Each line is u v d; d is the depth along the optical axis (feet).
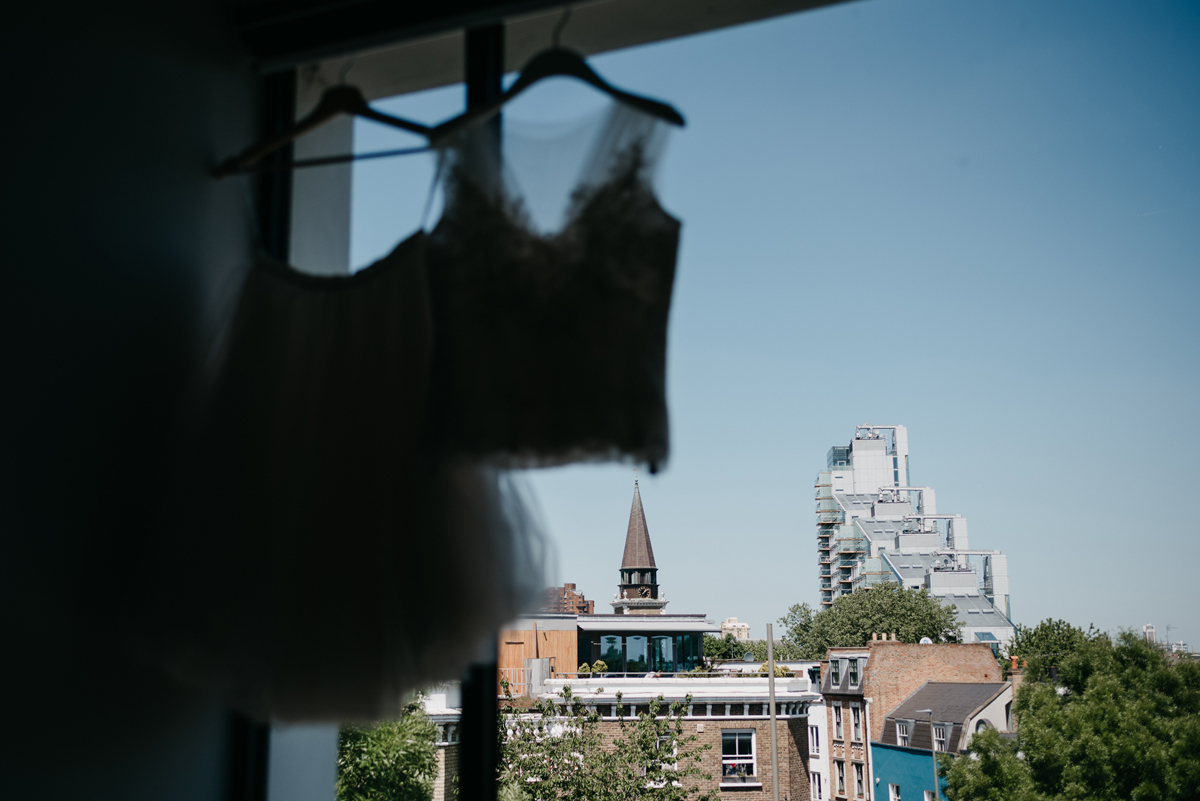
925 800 63.36
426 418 4.47
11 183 4.73
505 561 5.16
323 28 6.33
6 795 4.52
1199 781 31.58
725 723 72.54
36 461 4.82
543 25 7.16
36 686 4.74
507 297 4.48
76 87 5.16
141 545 5.51
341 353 5.24
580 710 32.89
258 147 5.95
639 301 4.49
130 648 5.11
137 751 5.38
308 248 7.30
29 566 4.75
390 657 4.82
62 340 5.00
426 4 6.04
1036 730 35.35
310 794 6.98
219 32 6.38
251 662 4.88
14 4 4.80
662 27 7.11
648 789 31.12
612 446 4.32
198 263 6.09
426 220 5.23
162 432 5.72
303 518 5.02
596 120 4.81
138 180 5.58
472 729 5.61
